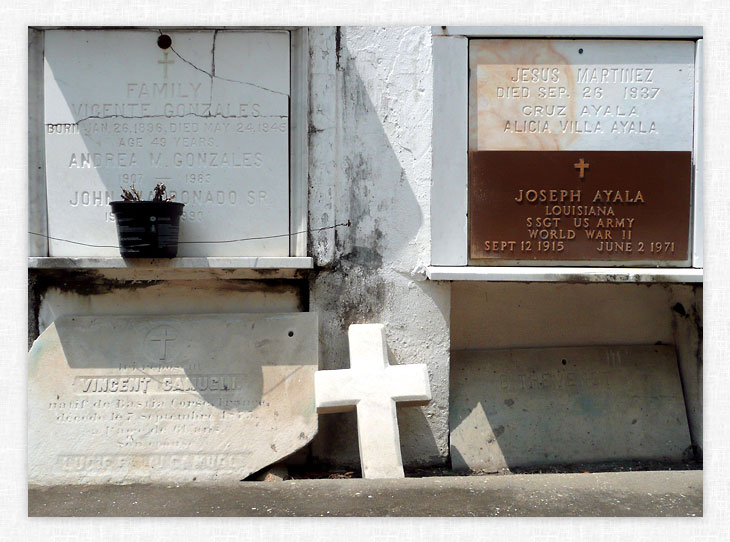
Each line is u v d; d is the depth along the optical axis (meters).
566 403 4.81
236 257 4.44
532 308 5.02
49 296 4.54
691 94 4.55
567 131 4.55
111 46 4.46
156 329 4.44
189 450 4.28
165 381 4.37
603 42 4.54
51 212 4.47
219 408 4.34
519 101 4.54
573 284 5.05
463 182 4.55
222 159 4.48
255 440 4.30
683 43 4.53
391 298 4.59
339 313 4.57
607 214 4.57
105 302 4.55
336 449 4.58
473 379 4.83
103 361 4.38
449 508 3.68
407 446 4.61
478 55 4.54
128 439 4.29
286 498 3.87
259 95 4.47
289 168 4.50
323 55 4.47
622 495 3.89
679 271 4.48
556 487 4.00
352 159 4.54
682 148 4.56
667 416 4.85
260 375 4.39
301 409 4.35
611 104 4.54
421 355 4.60
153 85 4.46
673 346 5.05
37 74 4.46
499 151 4.55
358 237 4.56
